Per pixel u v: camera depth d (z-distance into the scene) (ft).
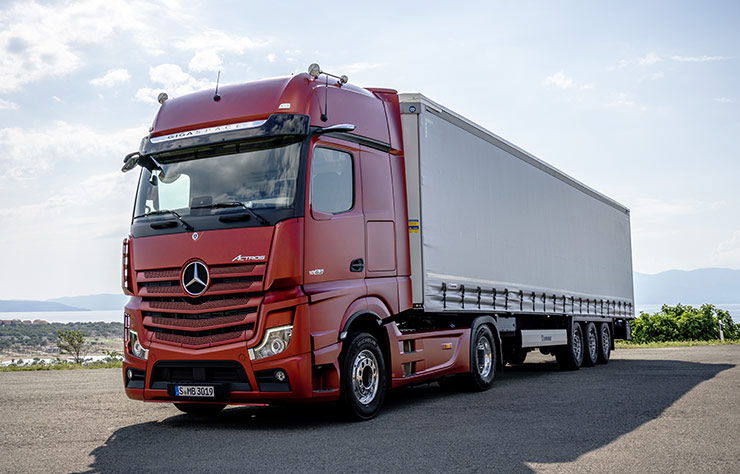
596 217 56.75
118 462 17.60
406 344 27.71
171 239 23.25
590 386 35.22
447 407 27.55
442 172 30.73
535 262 42.32
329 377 23.00
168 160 24.86
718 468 16.58
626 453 18.28
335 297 23.24
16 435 21.56
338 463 17.24
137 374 24.09
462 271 32.14
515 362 44.88
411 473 16.17
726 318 104.99
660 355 63.10
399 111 29.04
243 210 22.47
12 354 198.08
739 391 32.04
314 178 23.25
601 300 55.93
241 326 22.04
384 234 26.61
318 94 24.41
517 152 40.22
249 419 24.88
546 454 18.17
